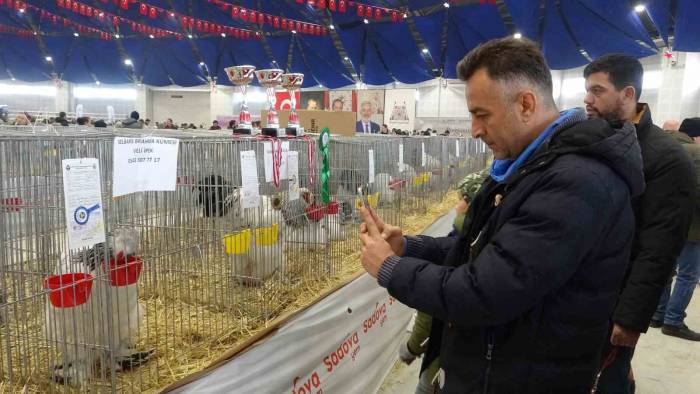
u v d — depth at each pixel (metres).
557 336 1.00
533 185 0.98
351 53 18.38
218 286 2.08
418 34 16.50
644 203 1.79
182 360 1.57
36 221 1.42
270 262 2.21
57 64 21.67
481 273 0.94
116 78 22.77
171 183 1.41
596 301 1.00
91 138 1.38
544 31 13.89
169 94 24.55
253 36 17.56
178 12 14.05
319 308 2.03
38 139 1.34
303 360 1.88
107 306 1.28
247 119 2.54
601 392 1.92
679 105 12.50
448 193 6.10
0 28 18.70
